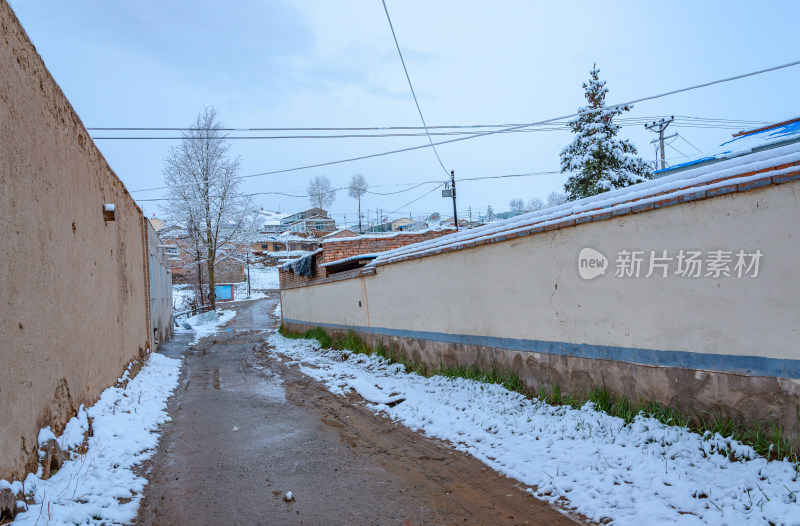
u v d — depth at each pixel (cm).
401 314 967
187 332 2389
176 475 477
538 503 390
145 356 1183
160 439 596
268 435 609
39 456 403
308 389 877
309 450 546
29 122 434
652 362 486
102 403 620
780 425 389
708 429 436
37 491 366
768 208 393
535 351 633
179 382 1016
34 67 459
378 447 549
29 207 421
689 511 345
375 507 400
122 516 374
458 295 789
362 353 1113
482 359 739
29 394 396
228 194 3362
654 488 376
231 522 377
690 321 451
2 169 367
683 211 454
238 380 1022
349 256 1544
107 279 740
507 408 610
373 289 1088
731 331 420
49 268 464
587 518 359
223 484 453
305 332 1678
